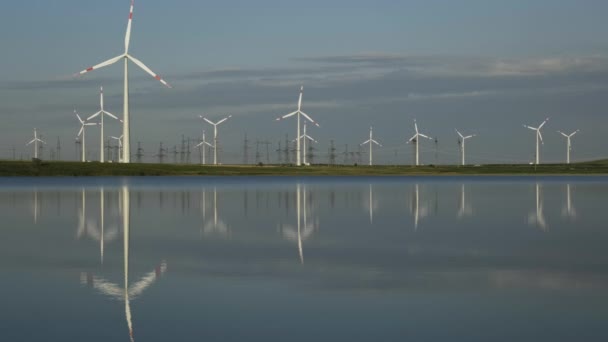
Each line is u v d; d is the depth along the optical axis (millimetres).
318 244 32906
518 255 29109
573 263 26906
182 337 16391
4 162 176125
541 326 17297
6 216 48750
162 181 133625
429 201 67188
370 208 57219
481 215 50438
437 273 24578
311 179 157750
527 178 178250
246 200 67875
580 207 58906
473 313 18594
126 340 16172
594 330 16938
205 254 29375
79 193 81250
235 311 18781
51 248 31500
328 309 19016
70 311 18812
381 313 18609
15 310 18906
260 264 26641
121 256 28750
